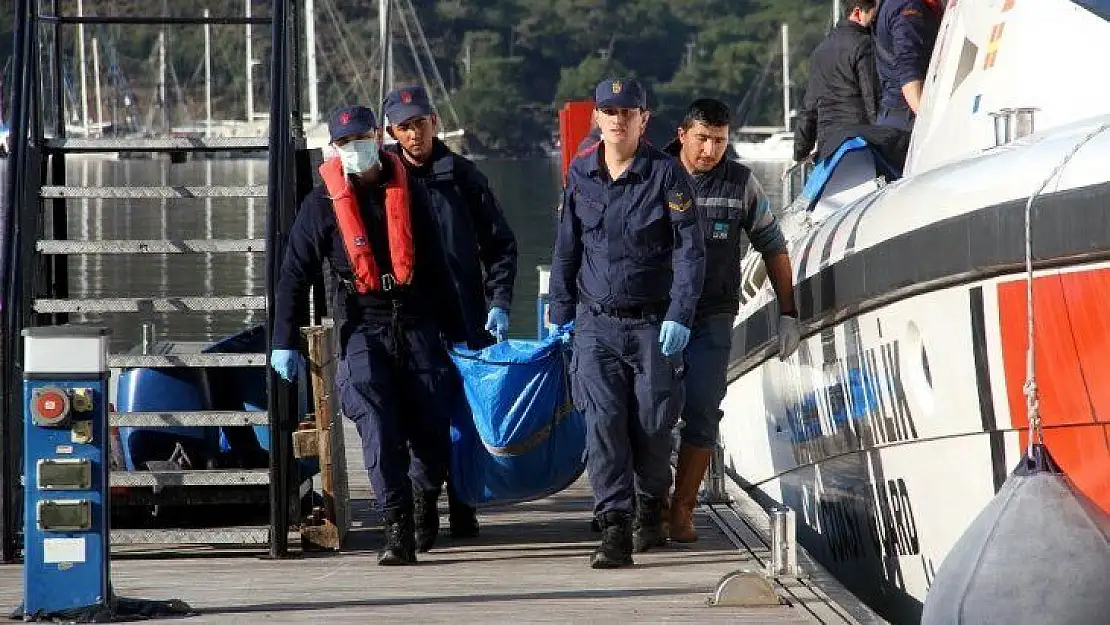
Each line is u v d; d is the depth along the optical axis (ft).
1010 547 54.03
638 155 72.79
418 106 84.28
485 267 85.81
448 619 64.34
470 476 79.87
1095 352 58.65
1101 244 56.95
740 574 66.44
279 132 77.51
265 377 85.25
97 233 414.21
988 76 77.46
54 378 61.82
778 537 71.31
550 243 416.46
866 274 72.33
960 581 54.85
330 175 73.87
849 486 81.35
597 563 74.13
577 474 79.92
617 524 74.08
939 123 82.79
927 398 68.69
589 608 66.13
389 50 380.78
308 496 85.81
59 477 62.28
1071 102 71.31
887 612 79.15
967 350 64.28
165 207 536.42
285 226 79.36
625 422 74.18
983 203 62.44
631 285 73.10
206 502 80.64
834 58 105.19
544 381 77.71
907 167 87.51
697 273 72.13
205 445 83.82
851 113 105.09
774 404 93.61
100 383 61.98
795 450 90.07
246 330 86.28
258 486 80.89
